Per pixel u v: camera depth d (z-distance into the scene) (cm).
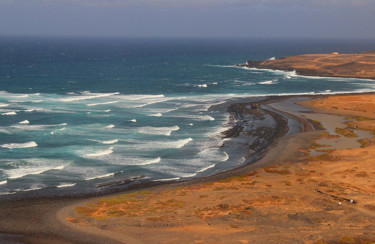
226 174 4941
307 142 6303
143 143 6197
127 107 8825
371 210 3738
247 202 3959
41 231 3331
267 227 3369
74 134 6481
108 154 5628
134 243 3116
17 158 5262
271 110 8906
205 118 8000
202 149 6012
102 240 3170
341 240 3084
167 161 5450
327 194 4141
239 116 8269
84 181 4659
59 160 5278
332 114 8506
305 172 4931
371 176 4741
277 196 4100
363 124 7519
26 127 6725
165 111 8556
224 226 3397
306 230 3294
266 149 5981
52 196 4181
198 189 4403
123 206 3884
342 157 5516
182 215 3625
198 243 3089
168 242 3112
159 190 4391
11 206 3875
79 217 3616
